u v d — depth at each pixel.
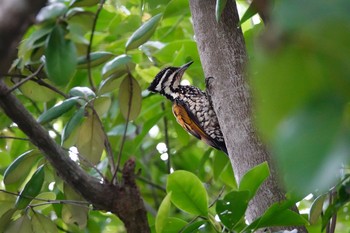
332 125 2.85
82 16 6.45
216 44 8.47
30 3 3.87
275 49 2.84
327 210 6.77
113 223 13.61
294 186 2.92
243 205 6.76
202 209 6.99
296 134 2.87
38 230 7.95
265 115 2.90
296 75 2.85
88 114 7.67
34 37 5.87
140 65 11.84
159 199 15.00
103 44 11.82
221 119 8.34
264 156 7.91
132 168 6.23
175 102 12.10
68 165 6.20
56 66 5.80
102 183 6.33
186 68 11.77
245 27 11.66
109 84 7.47
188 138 12.87
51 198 8.27
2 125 10.03
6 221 7.81
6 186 8.25
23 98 11.45
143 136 12.05
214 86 8.45
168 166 12.87
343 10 2.74
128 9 13.07
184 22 13.30
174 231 7.34
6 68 5.96
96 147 7.54
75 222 8.30
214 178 12.01
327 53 2.80
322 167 2.82
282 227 7.70
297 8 2.79
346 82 2.81
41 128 6.15
